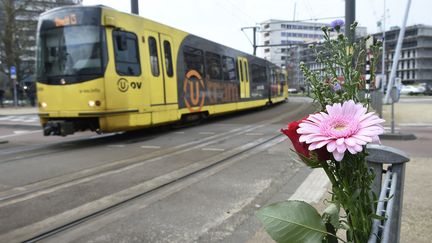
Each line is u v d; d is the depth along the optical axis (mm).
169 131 14719
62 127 10789
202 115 17016
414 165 7664
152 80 12766
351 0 16328
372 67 1774
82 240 4387
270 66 29828
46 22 11414
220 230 4602
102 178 7164
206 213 5207
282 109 28406
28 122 21625
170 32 14156
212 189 6367
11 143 12977
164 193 6168
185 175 7281
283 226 1590
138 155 9484
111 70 10938
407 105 28672
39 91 11359
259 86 25938
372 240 1539
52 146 11836
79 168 8086
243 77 22281
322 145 1386
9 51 39938
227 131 14383
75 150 10664
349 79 1685
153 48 13031
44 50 11359
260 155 9312
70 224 4887
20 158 9562
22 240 4430
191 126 16484
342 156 1366
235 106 20797
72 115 10891
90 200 5852
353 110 1480
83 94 10758
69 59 10977
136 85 11891
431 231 4070
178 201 5750
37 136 15266
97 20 10891
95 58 10766
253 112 25672
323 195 5805
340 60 1722
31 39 41188
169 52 14016
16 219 5102
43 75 11258
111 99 10891
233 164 8305
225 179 7020
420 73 111250
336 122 1429
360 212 1580
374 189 2098
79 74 10812
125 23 11680
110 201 5770
